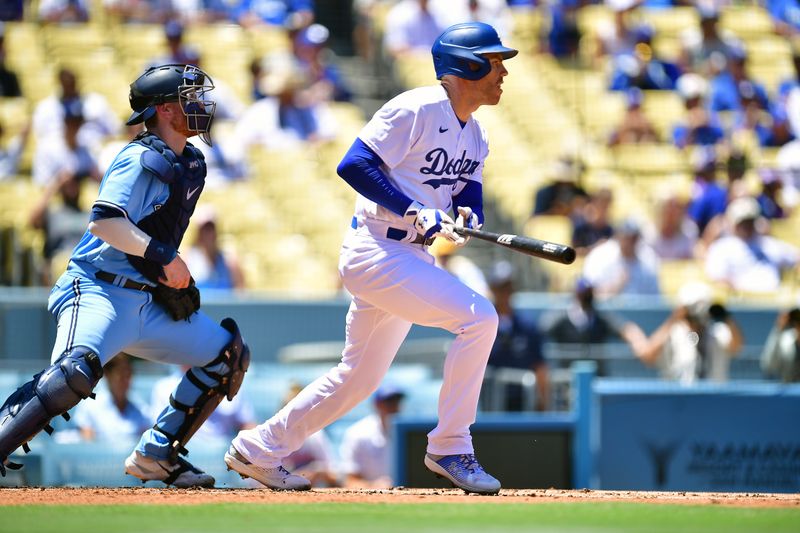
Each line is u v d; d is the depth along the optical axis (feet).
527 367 110.83
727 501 54.80
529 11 182.80
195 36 172.14
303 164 150.71
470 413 59.67
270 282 135.33
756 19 190.49
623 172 153.48
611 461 106.11
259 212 142.92
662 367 117.91
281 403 106.32
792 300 138.21
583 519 45.47
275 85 152.76
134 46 167.53
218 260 125.70
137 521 44.24
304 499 54.44
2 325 111.24
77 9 169.48
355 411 106.83
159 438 62.54
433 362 118.42
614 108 170.60
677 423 107.14
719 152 152.66
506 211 150.82
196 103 59.26
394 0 191.83
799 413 108.06
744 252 139.54
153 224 58.80
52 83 159.12
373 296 59.21
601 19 186.19
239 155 146.72
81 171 137.08
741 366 119.14
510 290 111.55
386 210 58.65
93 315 58.18
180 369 102.63
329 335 122.72
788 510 49.62
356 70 190.60
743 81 172.65
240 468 63.62
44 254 124.67
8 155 145.69
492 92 58.95
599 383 106.52
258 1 179.42
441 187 59.93
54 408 57.21
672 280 139.64
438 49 58.95
